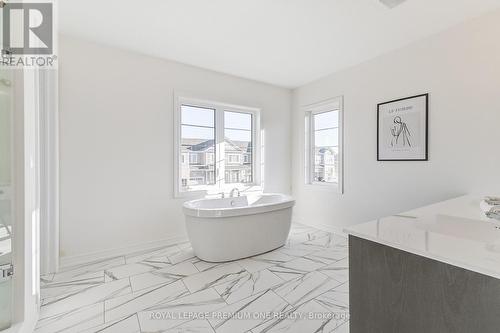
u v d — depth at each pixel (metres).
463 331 0.74
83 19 2.18
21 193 1.38
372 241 0.99
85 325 1.57
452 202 1.81
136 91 2.82
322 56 2.94
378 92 2.92
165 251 2.84
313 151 3.96
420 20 2.20
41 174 2.26
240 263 2.50
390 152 2.79
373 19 2.18
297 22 2.23
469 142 2.19
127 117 2.77
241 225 2.57
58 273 2.28
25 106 1.38
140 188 2.86
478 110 2.14
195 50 2.79
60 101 2.41
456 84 2.27
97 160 2.61
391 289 0.93
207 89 3.33
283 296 1.90
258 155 3.89
